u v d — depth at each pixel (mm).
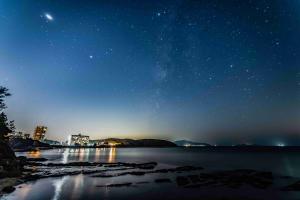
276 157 97688
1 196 23859
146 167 51812
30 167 47469
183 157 99562
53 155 109188
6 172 32844
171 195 25453
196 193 26281
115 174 39438
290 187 28219
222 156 108438
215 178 34469
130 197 24656
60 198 23938
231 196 25016
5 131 45500
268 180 34031
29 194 24891
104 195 25422
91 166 53031
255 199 23938
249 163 66938
